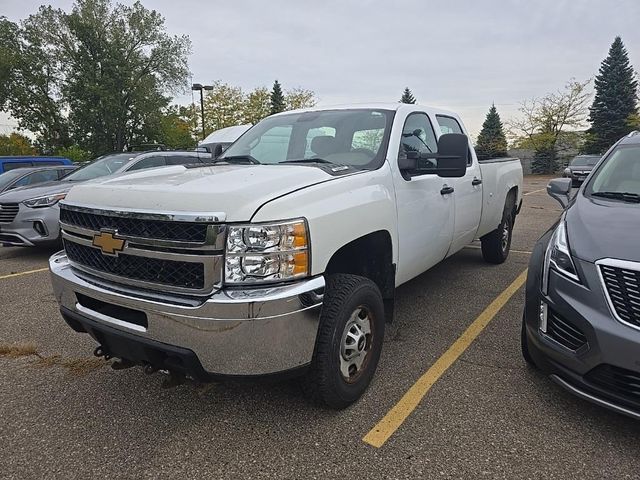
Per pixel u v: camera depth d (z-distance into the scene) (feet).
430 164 11.91
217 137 43.62
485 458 7.79
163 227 7.45
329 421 8.84
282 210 7.44
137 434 8.53
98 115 135.64
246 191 7.58
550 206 48.98
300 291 7.38
